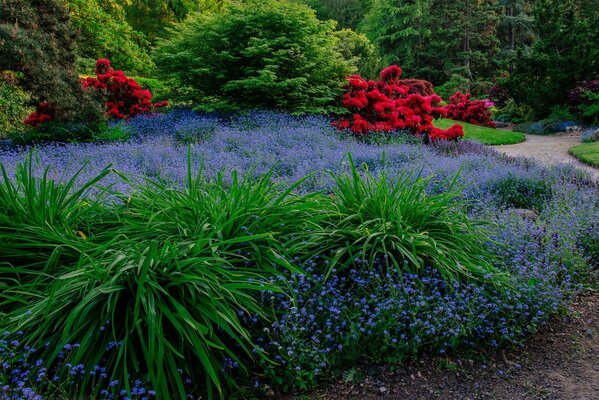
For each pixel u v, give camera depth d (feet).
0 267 9.64
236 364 8.63
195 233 10.52
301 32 39.32
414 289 10.97
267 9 38.47
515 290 11.10
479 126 72.69
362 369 9.80
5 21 30.81
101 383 8.00
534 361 10.19
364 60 90.68
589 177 23.54
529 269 12.39
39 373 7.54
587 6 108.27
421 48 134.51
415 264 10.48
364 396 9.07
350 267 11.58
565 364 10.05
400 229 11.40
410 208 12.60
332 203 12.94
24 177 10.84
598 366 9.95
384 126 34.78
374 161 24.35
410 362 10.06
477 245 13.08
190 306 8.87
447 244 12.30
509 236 14.06
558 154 41.65
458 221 13.04
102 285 8.33
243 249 10.76
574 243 14.57
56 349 7.69
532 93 74.69
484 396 9.06
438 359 10.18
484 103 78.07
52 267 9.99
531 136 65.05
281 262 10.09
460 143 33.73
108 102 42.34
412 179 20.16
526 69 76.95
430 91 74.33
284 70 39.40
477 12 126.93
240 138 29.45
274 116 36.76
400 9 128.77
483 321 10.64
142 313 8.58
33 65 31.04
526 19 130.21
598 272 14.42
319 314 10.53
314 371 9.07
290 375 9.15
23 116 41.52
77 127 32.24
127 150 25.29
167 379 8.35
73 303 8.67
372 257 10.86
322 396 9.06
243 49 39.37
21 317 8.25
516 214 16.67
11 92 41.57
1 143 31.01
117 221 11.67
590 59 69.72
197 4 99.40
